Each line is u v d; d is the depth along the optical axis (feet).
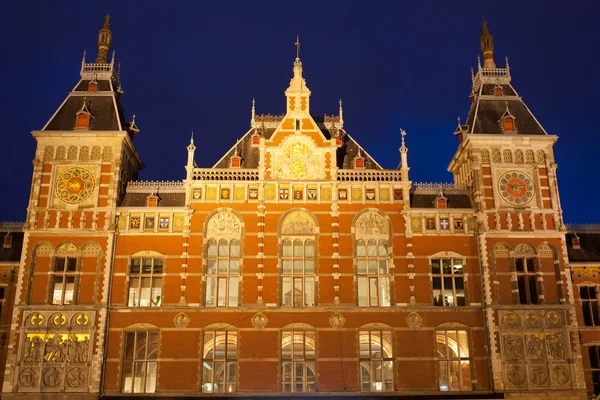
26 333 137.39
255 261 145.48
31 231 143.95
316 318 141.90
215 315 141.18
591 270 159.43
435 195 156.66
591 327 153.58
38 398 132.98
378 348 141.38
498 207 150.00
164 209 147.74
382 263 147.84
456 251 148.36
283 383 138.21
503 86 169.17
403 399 136.87
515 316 142.31
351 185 151.64
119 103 168.55
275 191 150.30
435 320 142.92
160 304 142.00
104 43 174.09
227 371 138.51
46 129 152.87
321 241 147.33
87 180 148.56
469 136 154.61
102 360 135.85
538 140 155.33
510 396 136.26
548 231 148.66
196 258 145.38
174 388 136.46
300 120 155.22
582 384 138.41
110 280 141.90
